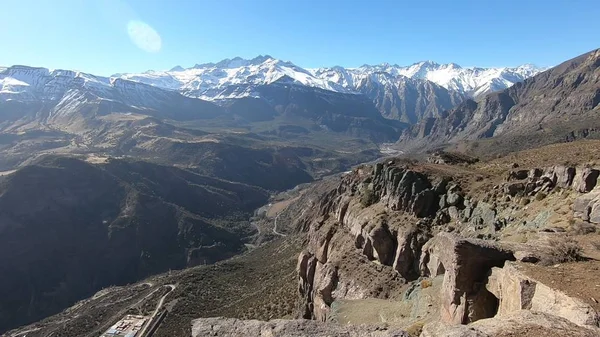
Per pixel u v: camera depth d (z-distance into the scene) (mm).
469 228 37625
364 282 42688
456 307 18484
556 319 12414
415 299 27891
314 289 51188
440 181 45281
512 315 13016
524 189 36250
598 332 11633
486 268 18609
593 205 26375
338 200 67000
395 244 43469
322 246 56906
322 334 12172
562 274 16000
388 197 49500
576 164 33750
